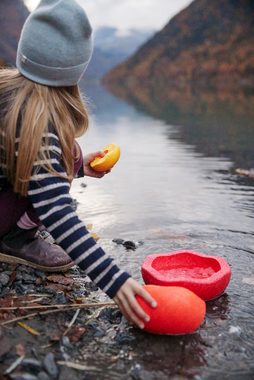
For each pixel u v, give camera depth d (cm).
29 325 165
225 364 151
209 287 186
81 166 213
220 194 357
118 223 286
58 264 205
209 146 593
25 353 148
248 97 1652
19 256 206
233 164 476
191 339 164
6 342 153
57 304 181
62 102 175
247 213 309
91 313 178
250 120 895
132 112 1142
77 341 159
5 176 180
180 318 162
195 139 657
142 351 156
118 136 693
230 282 209
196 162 489
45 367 141
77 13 169
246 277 214
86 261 157
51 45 167
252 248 248
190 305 164
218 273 192
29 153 162
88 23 172
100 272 157
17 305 178
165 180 406
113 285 156
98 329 166
